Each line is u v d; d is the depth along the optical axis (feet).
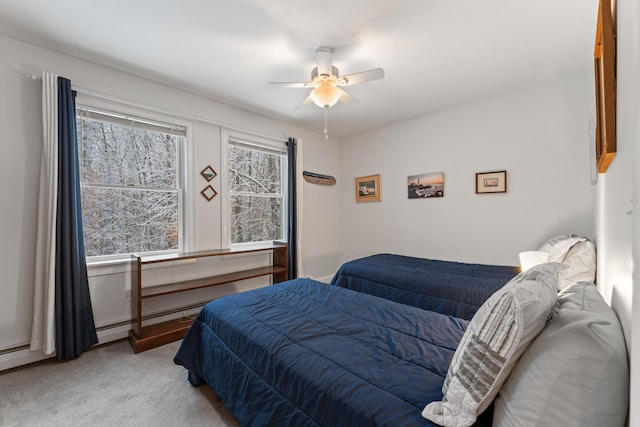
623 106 2.69
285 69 8.69
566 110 9.32
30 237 7.36
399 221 13.79
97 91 8.30
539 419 2.28
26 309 7.30
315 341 4.50
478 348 2.78
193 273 10.46
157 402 5.88
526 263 6.50
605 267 4.68
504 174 10.54
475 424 2.80
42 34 6.96
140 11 6.18
